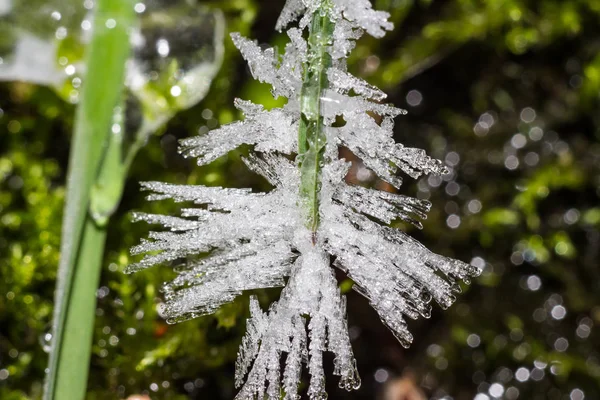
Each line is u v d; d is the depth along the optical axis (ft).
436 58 1.50
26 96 1.37
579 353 1.48
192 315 0.87
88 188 0.98
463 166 1.56
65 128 1.42
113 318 1.18
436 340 1.52
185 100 1.15
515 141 1.56
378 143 0.84
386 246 0.85
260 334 0.86
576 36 1.54
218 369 1.30
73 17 1.16
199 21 1.18
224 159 1.31
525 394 1.47
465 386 1.49
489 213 1.51
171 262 1.17
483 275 1.52
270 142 0.85
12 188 1.39
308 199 0.84
